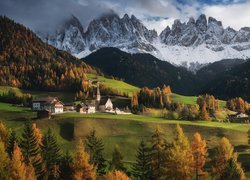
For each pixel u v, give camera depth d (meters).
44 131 178.88
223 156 105.81
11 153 98.75
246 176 118.44
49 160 108.94
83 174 94.81
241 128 189.38
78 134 177.25
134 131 182.62
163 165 97.88
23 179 86.31
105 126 186.75
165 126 187.12
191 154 100.50
